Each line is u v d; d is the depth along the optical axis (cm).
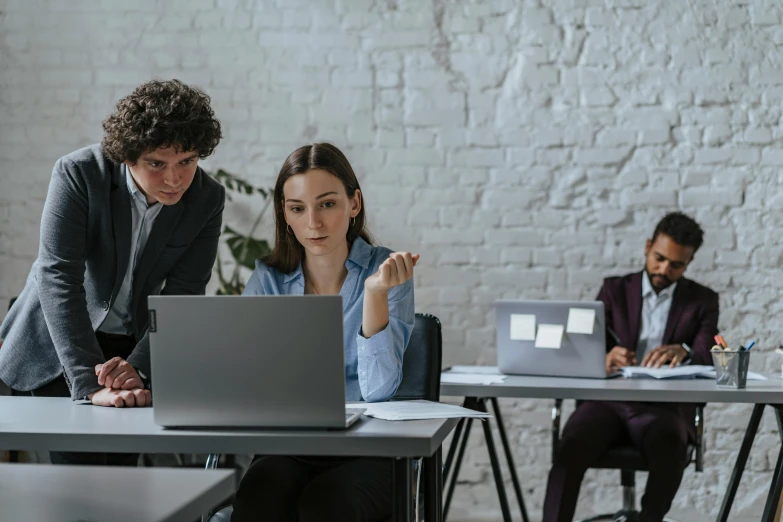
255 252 409
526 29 427
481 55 427
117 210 231
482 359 424
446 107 429
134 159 211
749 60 420
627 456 316
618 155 423
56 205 224
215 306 174
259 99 432
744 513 414
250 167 432
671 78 422
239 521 191
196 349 175
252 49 433
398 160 429
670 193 421
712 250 420
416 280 429
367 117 430
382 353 212
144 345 229
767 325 417
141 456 375
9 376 239
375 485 192
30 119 433
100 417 193
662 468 306
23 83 434
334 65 431
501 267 426
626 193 423
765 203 418
